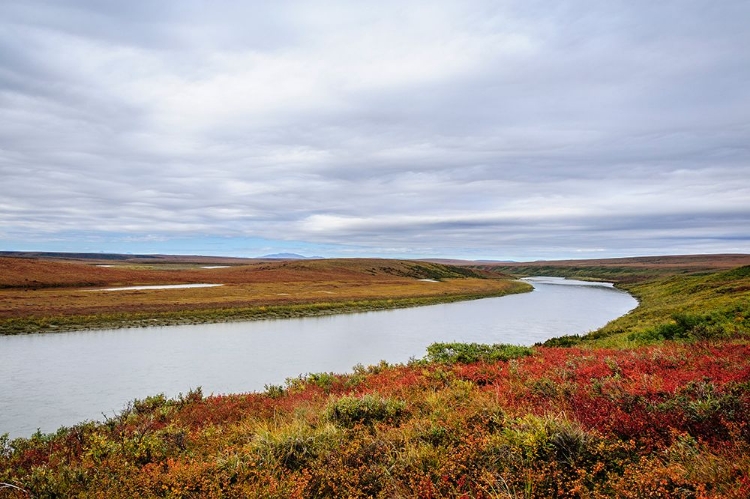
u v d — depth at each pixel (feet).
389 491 19.02
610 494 17.79
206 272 435.12
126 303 180.65
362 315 188.75
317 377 54.13
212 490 19.93
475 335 131.75
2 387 71.56
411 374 47.03
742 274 235.61
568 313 195.11
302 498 19.19
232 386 72.64
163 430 31.81
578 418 24.63
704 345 46.96
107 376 79.30
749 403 23.76
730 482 16.85
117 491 21.03
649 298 247.91
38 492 22.06
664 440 21.38
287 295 241.96
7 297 184.03
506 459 20.58
